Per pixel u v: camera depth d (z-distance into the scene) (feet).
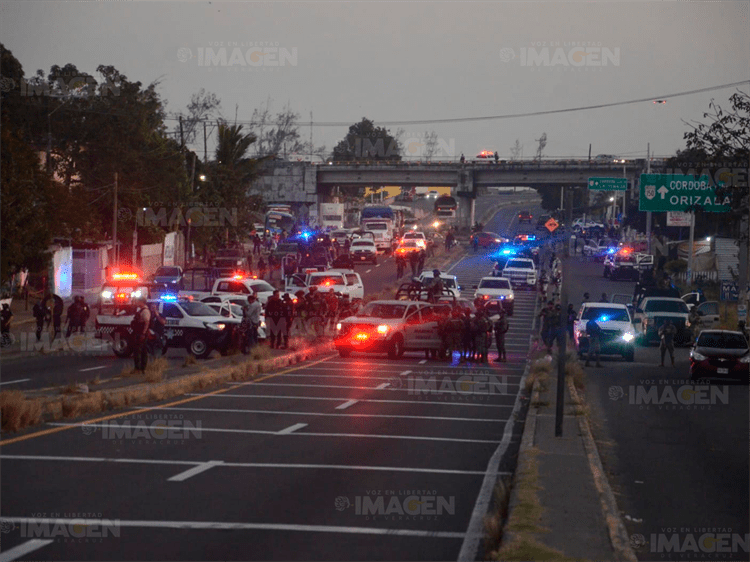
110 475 98.17
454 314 276.00
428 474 103.35
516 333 378.12
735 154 234.99
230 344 252.01
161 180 575.38
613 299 403.75
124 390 162.81
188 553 69.41
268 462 107.86
